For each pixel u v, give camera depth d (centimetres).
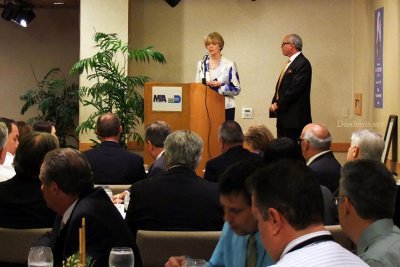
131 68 995
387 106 807
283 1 988
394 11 775
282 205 186
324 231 187
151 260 345
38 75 1141
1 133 494
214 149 767
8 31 1140
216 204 369
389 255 245
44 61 1141
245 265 280
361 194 253
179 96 762
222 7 993
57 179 308
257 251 276
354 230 259
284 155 400
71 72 899
